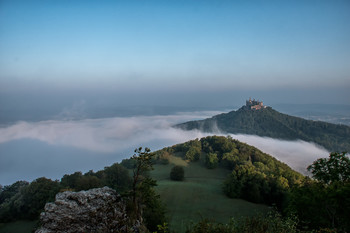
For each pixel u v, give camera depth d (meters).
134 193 21.52
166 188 61.59
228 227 12.75
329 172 24.84
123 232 18.08
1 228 42.47
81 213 17.62
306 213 21.25
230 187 57.72
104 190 20.25
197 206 50.00
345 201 17.47
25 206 46.31
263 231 11.73
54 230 16.69
